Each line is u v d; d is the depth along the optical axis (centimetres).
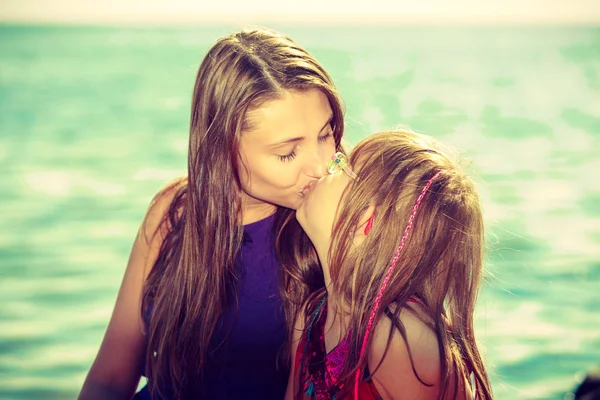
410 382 164
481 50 2836
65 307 586
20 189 994
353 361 170
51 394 451
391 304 169
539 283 572
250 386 216
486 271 242
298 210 189
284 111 179
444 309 174
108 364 224
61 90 1945
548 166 1038
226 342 212
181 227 215
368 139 189
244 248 212
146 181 1027
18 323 555
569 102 1700
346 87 1852
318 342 187
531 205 821
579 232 713
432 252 168
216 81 189
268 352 213
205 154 196
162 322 212
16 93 1906
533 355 458
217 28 4303
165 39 3300
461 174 178
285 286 211
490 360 449
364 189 174
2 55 2641
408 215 169
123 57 2577
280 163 184
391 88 1878
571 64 2402
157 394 221
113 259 702
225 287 208
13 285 634
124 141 1320
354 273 171
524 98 1762
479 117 1504
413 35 3691
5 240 765
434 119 1467
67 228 809
